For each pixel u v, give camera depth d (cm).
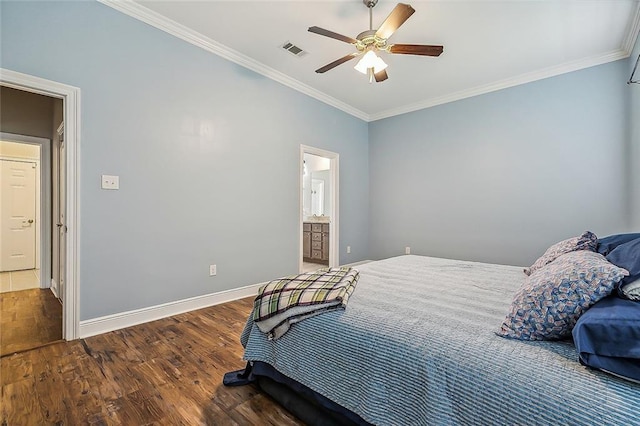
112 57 241
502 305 141
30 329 247
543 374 84
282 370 145
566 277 103
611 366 78
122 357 197
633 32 275
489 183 403
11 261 496
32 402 151
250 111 344
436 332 110
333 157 465
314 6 247
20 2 201
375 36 224
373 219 532
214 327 250
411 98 450
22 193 508
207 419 140
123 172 248
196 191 296
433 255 457
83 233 228
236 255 332
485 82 391
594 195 330
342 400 120
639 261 108
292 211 396
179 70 282
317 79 387
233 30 282
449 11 250
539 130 363
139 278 258
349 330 124
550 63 339
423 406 96
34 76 206
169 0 243
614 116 317
